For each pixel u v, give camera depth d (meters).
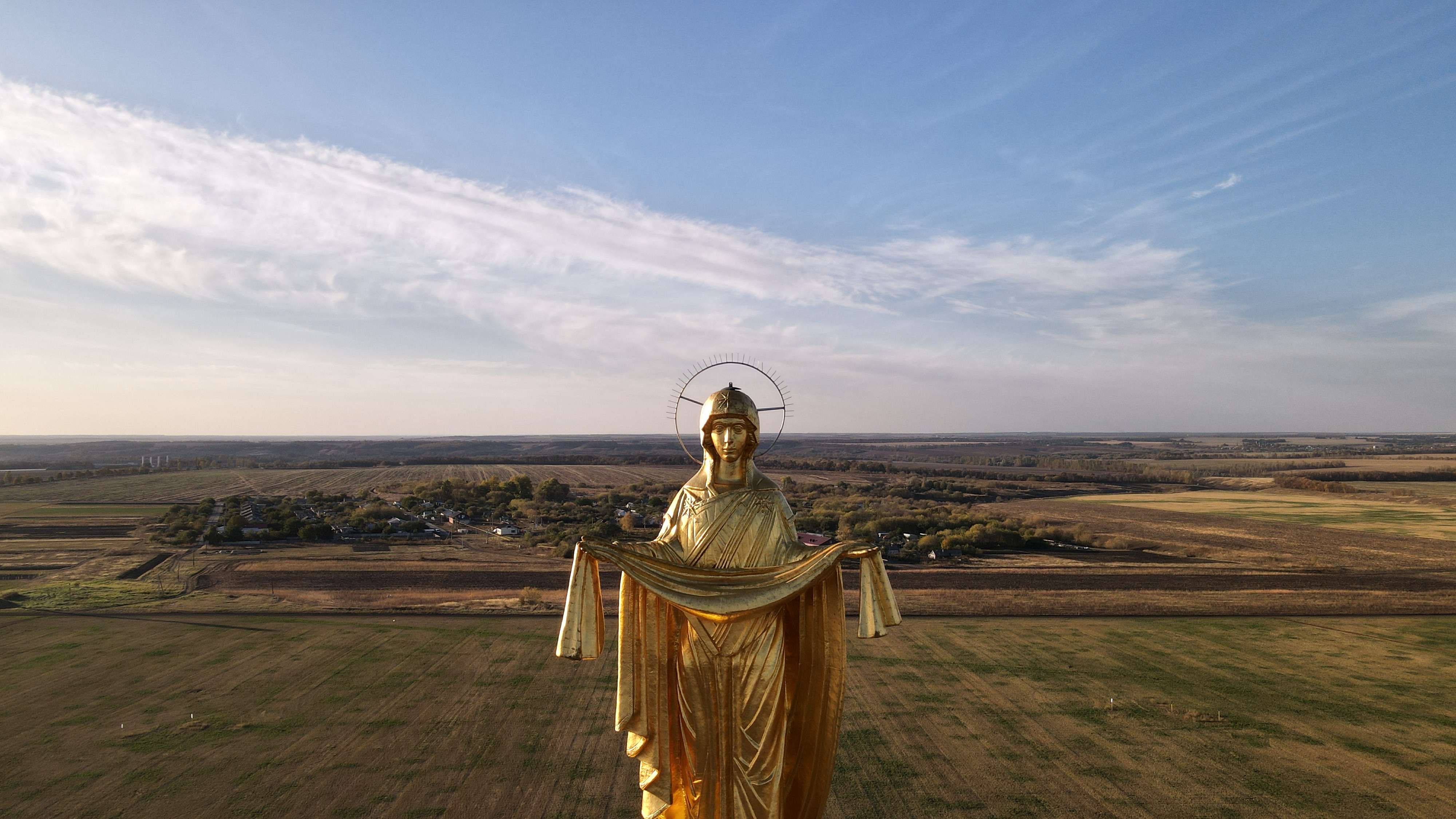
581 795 33.09
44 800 32.59
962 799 33.22
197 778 34.31
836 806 32.66
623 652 11.66
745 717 11.88
